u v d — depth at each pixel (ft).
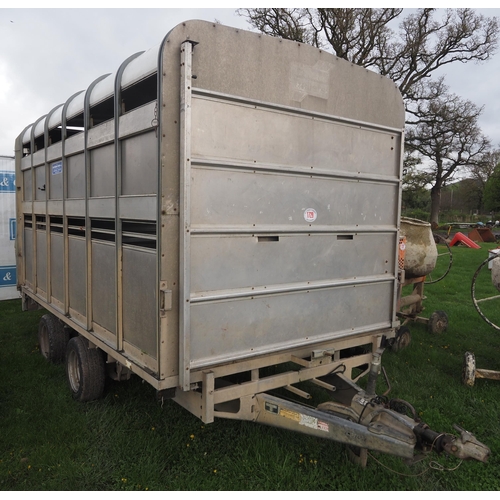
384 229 13.62
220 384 11.19
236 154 10.23
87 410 14.03
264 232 10.85
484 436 12.80
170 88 9.30
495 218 161.38
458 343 21.22
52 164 16.70
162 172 9.34
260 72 10.50
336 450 11.66
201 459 11.35
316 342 12.24
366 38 75.92
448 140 100.99
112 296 12.16
